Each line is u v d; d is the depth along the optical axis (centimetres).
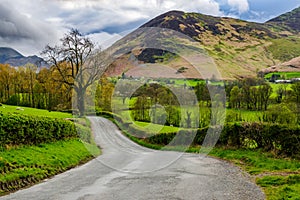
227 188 1069
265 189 1044
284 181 1127
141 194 981
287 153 1712
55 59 4303
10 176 1121
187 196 955
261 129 1984
